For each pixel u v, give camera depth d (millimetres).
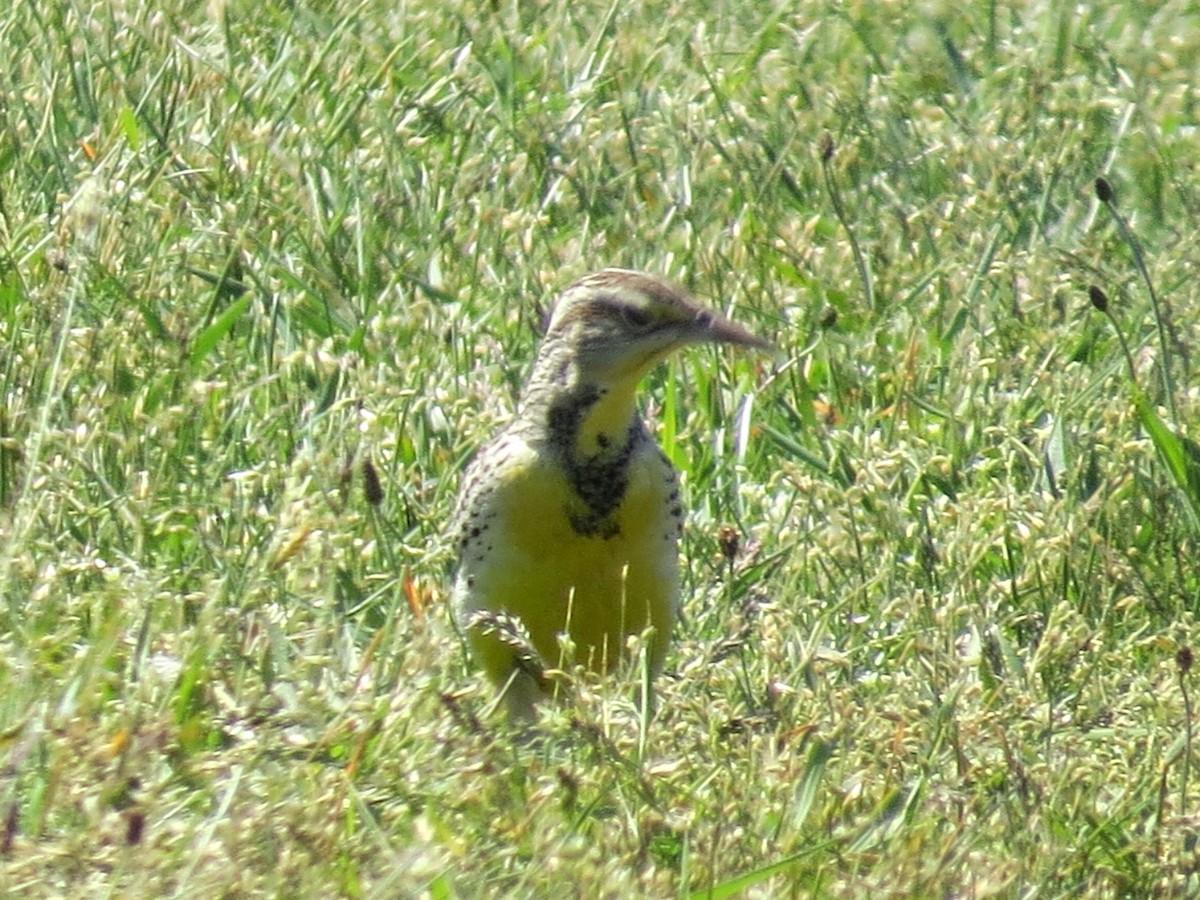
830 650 9977
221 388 11258
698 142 15398
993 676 9945
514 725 9289
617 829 8227
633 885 7844
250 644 8828
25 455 10102
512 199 14758
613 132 15617
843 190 15789
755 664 9984
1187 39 19359
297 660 8844
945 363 13242
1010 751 8867
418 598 10047
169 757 8148
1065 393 12547
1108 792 9375
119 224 12570
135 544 9836
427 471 11648
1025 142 16422
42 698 8148
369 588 10391
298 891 7434
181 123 14672
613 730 8828
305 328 13008
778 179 15562
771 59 17672
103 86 14836
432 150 15297
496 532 9961
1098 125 17344
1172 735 9414
